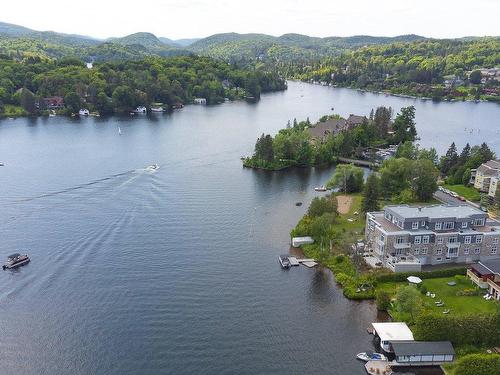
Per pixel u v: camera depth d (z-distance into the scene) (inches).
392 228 6200.8
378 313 5196.9
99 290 5477.4
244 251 6540.4
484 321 4628.4
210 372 4264.3
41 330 4781.0
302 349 4591.5
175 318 5014.8
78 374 4229.8
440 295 5438.0
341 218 7628.0
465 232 6156.5
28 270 5851.4
